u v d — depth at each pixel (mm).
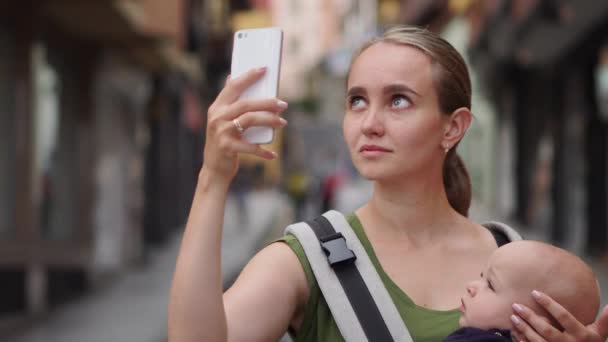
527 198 19906
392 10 41938
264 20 32188
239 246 17969
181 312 1666
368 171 1938
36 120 9602
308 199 23688
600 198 13148
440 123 1962
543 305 1730
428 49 1941
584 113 13734
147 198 17906
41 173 9977
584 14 12133
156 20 13734
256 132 1715
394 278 1947
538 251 1793
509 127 22406
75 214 11672
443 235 2055
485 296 1814
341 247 1865
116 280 13336
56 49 10789
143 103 16500
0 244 8547
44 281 9898
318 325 1865
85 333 8688
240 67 1787
